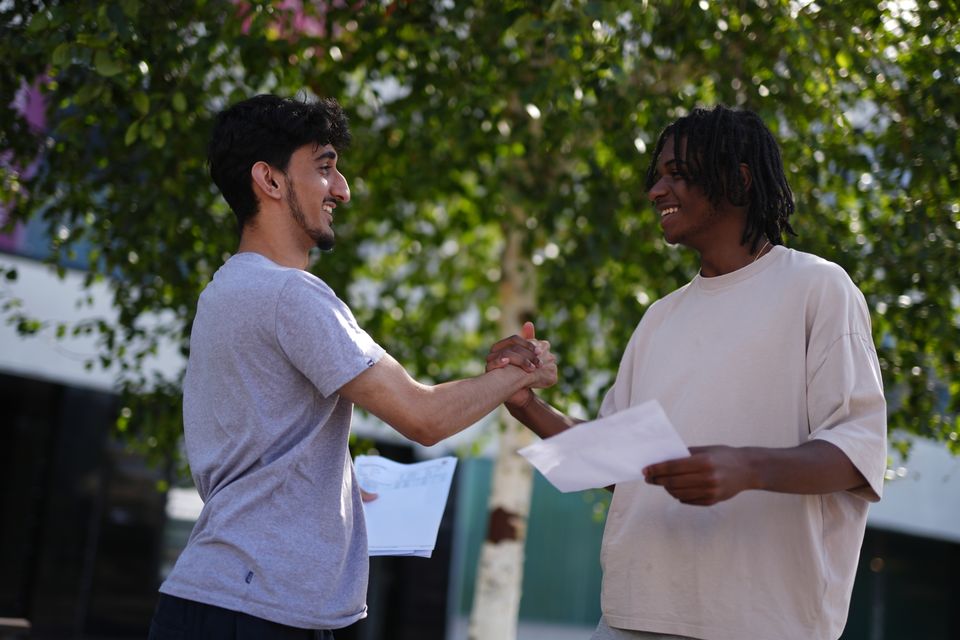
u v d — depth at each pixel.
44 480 16.44
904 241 9.21
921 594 22.03
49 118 9.62
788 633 3.95
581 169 12.58
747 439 4.14
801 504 4.00
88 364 11.04
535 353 4.71
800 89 9.19
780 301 4.19
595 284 12.45
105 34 8.09
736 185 4.32
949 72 8.49
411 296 15.46
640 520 4.32
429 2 10.46
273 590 3.92
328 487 4.12
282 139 4.44
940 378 9.65
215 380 4.20
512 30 8.73
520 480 12.70
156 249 10.21
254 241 4.48
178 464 11.17
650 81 10.43
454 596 19.56
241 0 9.16
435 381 13.32
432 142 12.18
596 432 3.61
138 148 10.09
